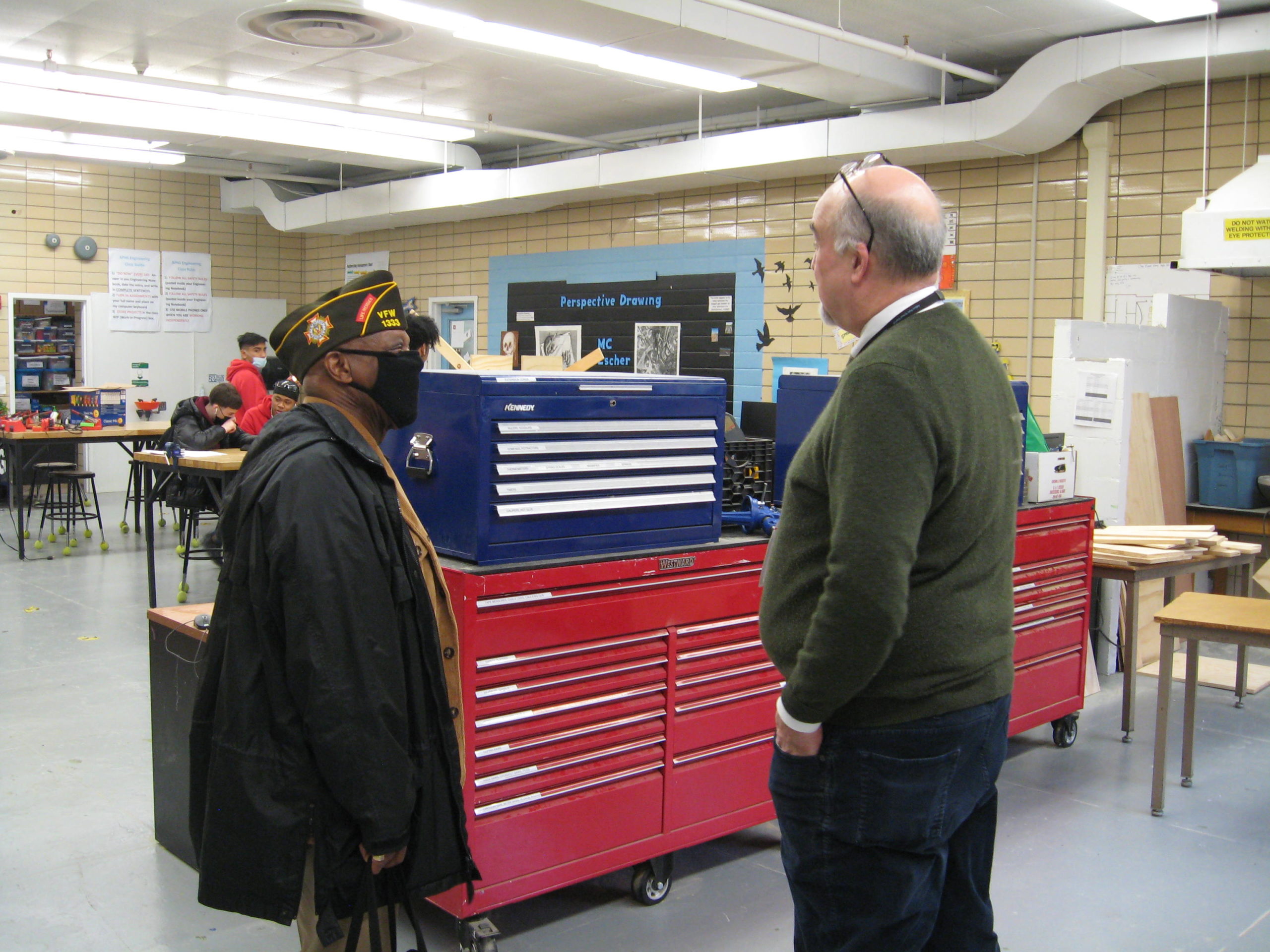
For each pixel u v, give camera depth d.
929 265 1.62
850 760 1.62
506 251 10.25
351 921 1.64
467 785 2.41
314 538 1.54
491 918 2.73
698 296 8.70
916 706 1.58
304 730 1.58
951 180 7.14
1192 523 5.89
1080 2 5.56
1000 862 3.12
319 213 10.75
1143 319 6.30
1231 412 6.23
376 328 1.73
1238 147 5.88
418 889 1.71
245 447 6.70
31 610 5.89
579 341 9.64
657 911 2.79
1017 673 3.84
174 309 11.71
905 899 1.64
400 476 2.69
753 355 8.36
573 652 2.59
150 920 2.67
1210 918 2.80
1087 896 2.91
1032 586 3.90
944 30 6.10
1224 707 4.71
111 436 7.89
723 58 5.87
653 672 2.77
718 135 7.64
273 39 5.82
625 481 2.71
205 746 1.67
